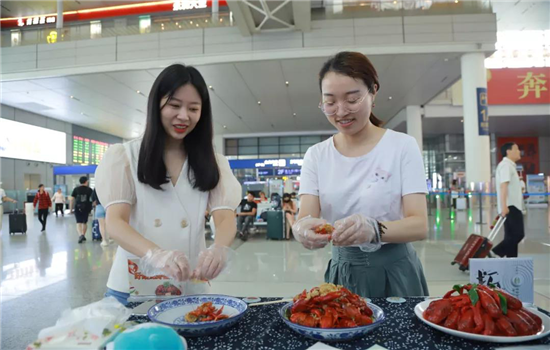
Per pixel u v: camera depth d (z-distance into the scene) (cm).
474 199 1716
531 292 129
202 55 1045
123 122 1975
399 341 96
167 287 131
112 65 1095
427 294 172
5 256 620
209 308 112
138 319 113
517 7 1497
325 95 145
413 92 1395
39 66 1145
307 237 125
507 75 1705
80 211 786
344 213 161
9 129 1675
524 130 2258
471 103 1004
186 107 137
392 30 998
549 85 1691
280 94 1378
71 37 1138
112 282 147
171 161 152
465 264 459
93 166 1552
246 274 477
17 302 362
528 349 88
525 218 1142
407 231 131
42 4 1432
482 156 992
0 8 1446
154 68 1075
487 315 98
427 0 1010
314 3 1008
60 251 667
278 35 1016
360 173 158
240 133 2262
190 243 148
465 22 991
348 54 145
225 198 155
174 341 75
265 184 1332
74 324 88
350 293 110
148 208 145
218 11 1176
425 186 151
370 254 158
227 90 1320
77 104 1555
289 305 114
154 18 1118
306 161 174
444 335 99
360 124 149
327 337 92
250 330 105
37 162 1938
